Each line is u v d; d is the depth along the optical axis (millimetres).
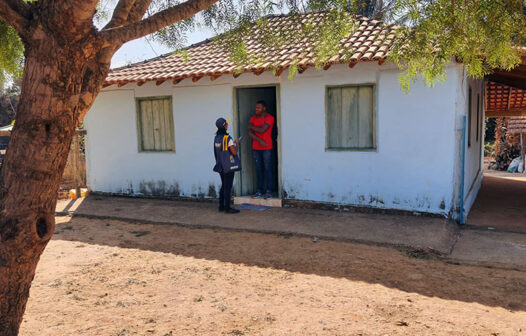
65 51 2498
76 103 2688
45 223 2727
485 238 6492
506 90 13273
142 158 10164
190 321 4000
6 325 2752
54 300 4523
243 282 4945
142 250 6289
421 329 3752
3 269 2637
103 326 3928
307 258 5734
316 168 8297
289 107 8398
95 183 10898
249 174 9438
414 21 4324
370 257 5719
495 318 3947
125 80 9203
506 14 4047
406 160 7516
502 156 21375
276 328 3826
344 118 8000
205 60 9391
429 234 6434
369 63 7590
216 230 7312
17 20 2473
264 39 5160
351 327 3811
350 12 4516
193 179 9570
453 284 4789
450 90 7051
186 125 9484
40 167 2592
